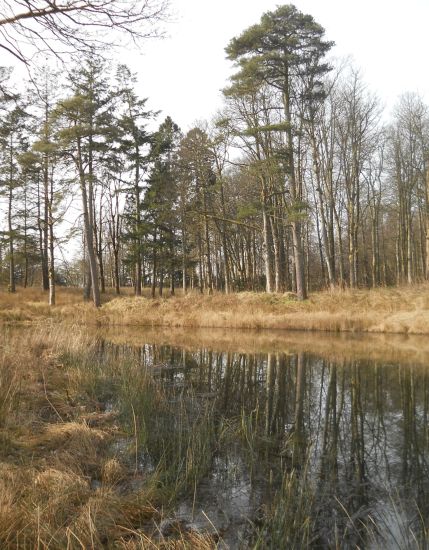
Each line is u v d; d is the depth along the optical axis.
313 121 25.34
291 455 6.41
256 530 4.32
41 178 31.55
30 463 4.95
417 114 30.66
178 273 44.53
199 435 6.36
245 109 24.91
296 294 24.44
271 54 21.06
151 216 31.98
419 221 37.00
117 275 36.03
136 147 31.41
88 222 27.53
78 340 12.54
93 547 3.65
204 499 4.99
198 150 30.50
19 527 3.74
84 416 7.15
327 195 31.36
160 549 3.86
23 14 4.96
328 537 4.31
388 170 33.72
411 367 12.50
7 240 32.72
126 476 5.33
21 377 8.30
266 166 23.30
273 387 10.55
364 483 5.49
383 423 7.89
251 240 38.69
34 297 30.94
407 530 4.42
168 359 13.99
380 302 21.42
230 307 24.19
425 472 5.82
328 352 15.09
